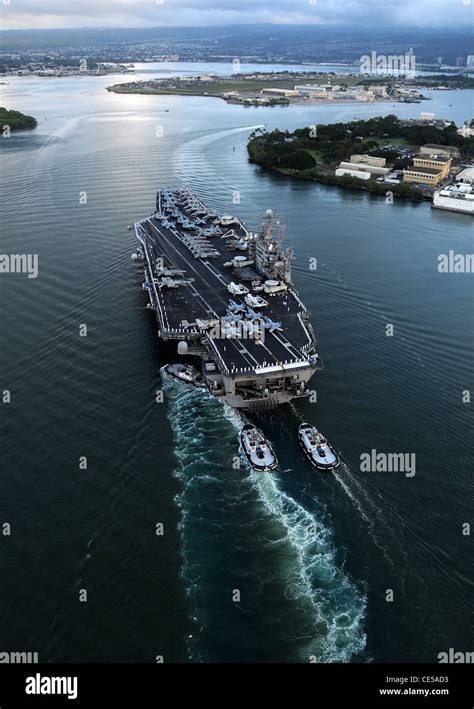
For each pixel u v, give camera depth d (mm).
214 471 84438
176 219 182750
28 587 66062
